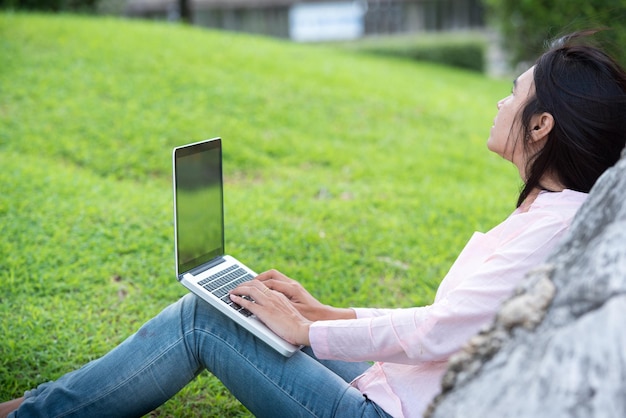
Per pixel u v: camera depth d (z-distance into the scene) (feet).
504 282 6.29
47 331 11.27
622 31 31.96
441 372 6.75
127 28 31.50
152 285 12.98
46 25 29.58
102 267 13.34
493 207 18.08
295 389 6.91
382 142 23.08
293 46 35.94
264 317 7.05
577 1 33.32
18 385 9.87
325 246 14.92
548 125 6.59
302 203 17.33
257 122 23.00
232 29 56.18
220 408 9.74
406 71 35.47
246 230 15.42
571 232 5.50
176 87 24.75
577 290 4.91
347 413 6.81
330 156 21.18
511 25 35.96
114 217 15.43
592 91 6.41
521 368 4.82
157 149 20.15
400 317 6.69
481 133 25.70
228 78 26.30
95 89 23.54
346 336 6.77
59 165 18.76
